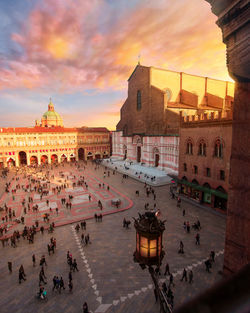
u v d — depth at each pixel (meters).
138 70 69.00
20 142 76.06
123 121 83.81
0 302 15.61
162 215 29.73
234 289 0.96
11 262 20.30
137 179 52.56
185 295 15.53
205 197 33.31
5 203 36.62
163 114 59.00
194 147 34.66
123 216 30.70
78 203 36.28
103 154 98.75
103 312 14.60
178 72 68.81
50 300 15.73
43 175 59.66
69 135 87.31
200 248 21.52
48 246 21.33
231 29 4.34
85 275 18.28
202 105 75.69
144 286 16.80
